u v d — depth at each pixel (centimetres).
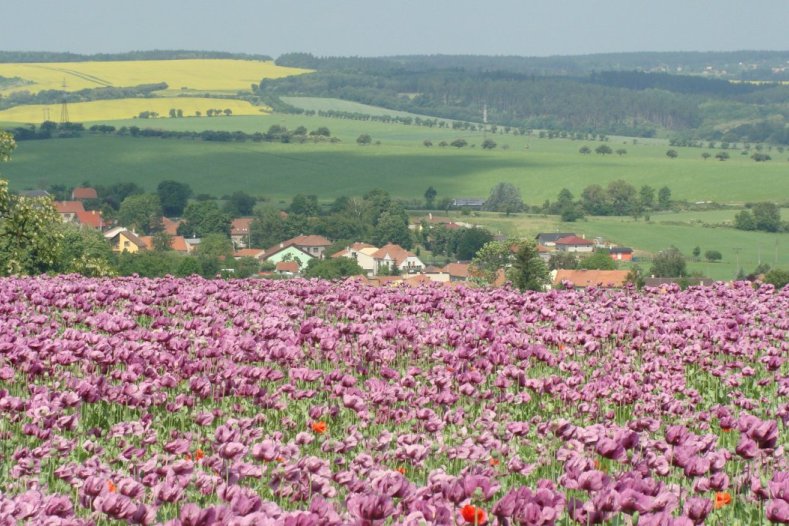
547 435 2000
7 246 6738
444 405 2281
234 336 2770
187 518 1266
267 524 1270
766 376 2847
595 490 1458
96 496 1477
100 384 2172
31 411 1964
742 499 1678
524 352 2653
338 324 2930
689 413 2284
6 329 2733
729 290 4009
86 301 3347
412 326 2900
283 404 2253
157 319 3045
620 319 3381
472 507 1304
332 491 1597
